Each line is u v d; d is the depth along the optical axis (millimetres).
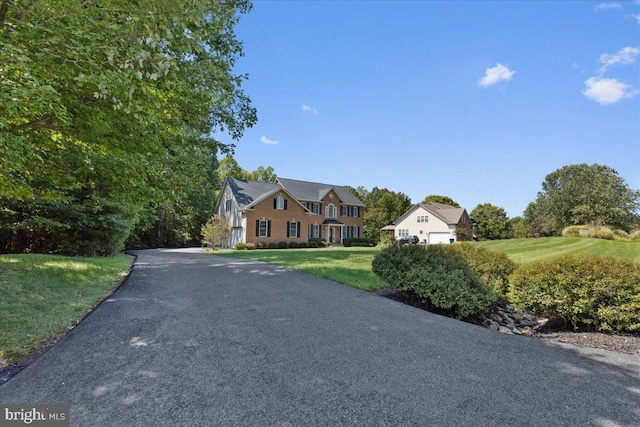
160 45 3533
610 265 4723
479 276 6359
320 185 34719
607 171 43625
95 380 2801
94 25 3629
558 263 5062
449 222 39562
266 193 26906
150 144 6125
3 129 4449
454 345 3820
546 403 2492
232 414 2258
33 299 5375
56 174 6332
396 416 2258
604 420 2260
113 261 11430
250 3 11102
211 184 34844
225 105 10961
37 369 3025
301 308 5383
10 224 10734
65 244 11844
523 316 6023
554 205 42656
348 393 2588
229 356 3355
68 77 4020
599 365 3303
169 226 31141
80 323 4520
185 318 4777
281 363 3184
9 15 3619
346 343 3781
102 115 4730
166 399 2471
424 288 5660
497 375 3002
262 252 18641
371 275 8523
